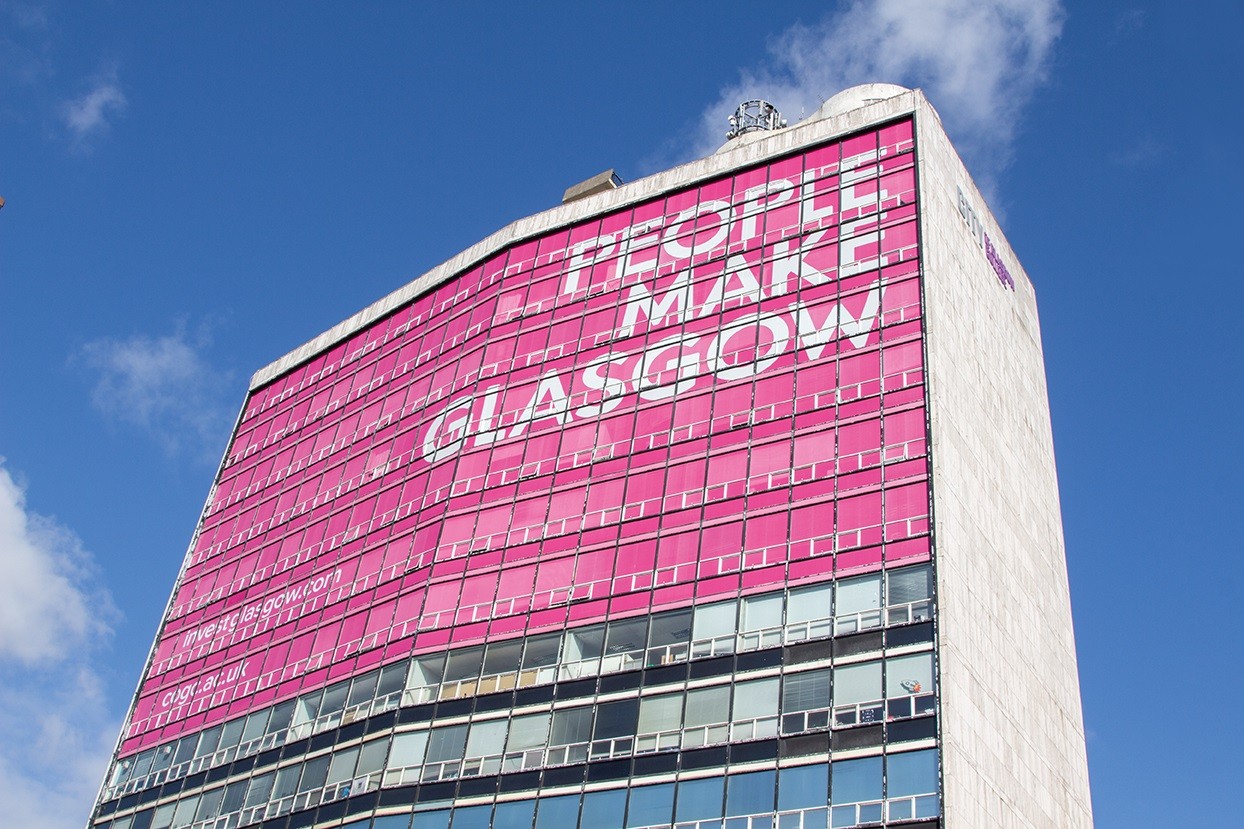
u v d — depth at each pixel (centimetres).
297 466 8775
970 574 5894
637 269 7756
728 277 7338
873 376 6431
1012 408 7262
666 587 6216
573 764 5838
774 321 6956
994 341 7319
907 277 6725
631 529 6544
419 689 6575
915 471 5981
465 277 8662
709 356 7025
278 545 8356
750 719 5547
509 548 6862
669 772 5569
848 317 6738
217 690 7831
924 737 5144
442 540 7131
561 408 7331
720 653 5834
